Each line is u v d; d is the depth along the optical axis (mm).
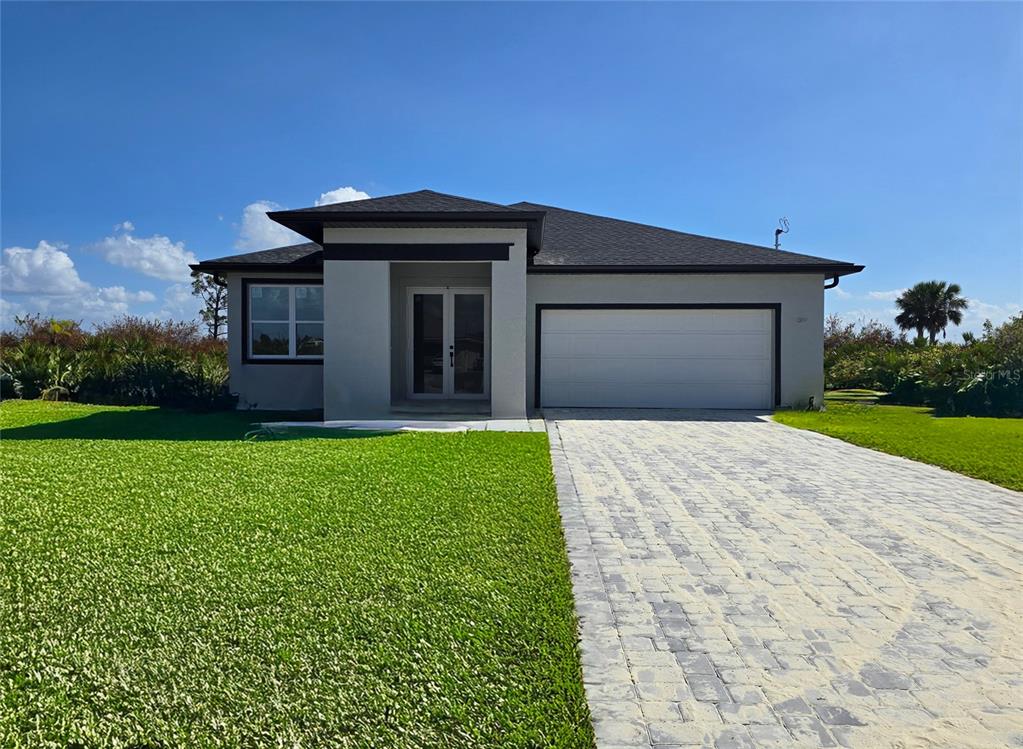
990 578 4641
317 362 15273
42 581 4078
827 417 13641
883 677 3273
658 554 5078
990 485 7508
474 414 12836
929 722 2891
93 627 3502
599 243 16797
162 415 13492
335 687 2996
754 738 2744
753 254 15680
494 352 12484
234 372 15312
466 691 2998
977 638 3723
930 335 42625
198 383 15148
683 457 9117
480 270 14906
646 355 15227
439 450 8859
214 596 3924
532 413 14312
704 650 3523
